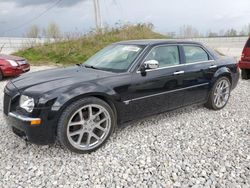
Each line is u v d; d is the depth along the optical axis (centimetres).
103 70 414
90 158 340
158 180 291
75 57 1483
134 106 395
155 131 424
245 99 610
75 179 295
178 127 440
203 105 551
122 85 375
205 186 279
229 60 554
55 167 319
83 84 347
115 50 463
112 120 371
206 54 510
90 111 349
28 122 319
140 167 317
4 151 358
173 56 450
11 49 2103
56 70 436
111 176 299
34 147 370
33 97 324
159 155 346
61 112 326
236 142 382
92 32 1859
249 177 294
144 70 401
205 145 373
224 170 308
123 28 1986
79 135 345
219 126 445
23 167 319
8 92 362
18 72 923
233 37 3797
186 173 304
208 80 495
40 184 286
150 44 431
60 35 1803
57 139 338
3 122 465
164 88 425
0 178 296
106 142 375
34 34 2130
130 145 375
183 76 449
